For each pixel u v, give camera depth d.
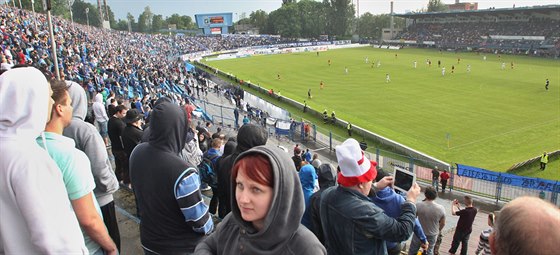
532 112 42.12
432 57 95.81
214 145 7.72
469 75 66.44
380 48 126.62
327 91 55.75
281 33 163.38
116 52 64.81
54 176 2.58
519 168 26.83
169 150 4.02
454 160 29.17
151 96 32.56
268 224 2.35
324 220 4.17
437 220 7.76
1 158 2.43
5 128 2.53
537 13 109.38
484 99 48.50
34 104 2.59
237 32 196.12
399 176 5.72
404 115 41.88
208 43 130.88
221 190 6.44
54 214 2.49
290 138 33.69
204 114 31.20
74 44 46.53
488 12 115.00
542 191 20.28
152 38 122.19
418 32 136.38
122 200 7.12
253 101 44.84
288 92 55.78
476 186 21.91
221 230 2.90
